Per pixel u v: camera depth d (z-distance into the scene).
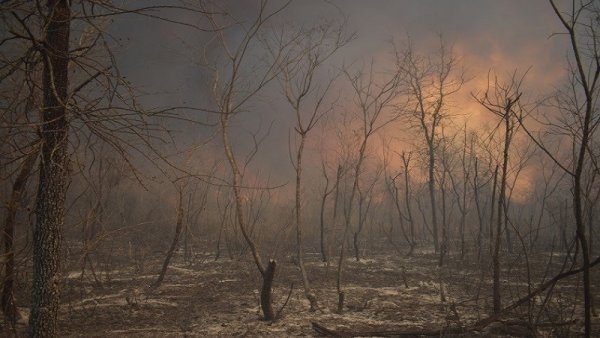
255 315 11.16
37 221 6.20
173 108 6.00
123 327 9.88
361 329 9.95
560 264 19.33
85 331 9.49
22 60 5.66
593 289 14.40
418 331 9.27
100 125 5.79
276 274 15.98
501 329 9.41
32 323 6.11
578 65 6.71
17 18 5.30
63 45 6.16
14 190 8.05
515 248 23.39
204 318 10.78
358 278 16.81
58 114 6.07
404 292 14.30
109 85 5.88
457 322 10.09
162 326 10.04
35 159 8.04
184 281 15.06
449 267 19.75
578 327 9.84
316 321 10.64
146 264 17.47
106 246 17.41
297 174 12.64
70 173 6.51
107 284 14.02
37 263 6.18
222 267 17.61
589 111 6.68
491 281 16.08
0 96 6.07
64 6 6.10
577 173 6.77
